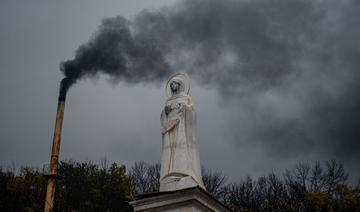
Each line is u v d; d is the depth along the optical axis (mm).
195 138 17578
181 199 14875
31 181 43312
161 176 16984
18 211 40188
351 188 48375
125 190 47781
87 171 48031
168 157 17094
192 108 17953
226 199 54125
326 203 47281
